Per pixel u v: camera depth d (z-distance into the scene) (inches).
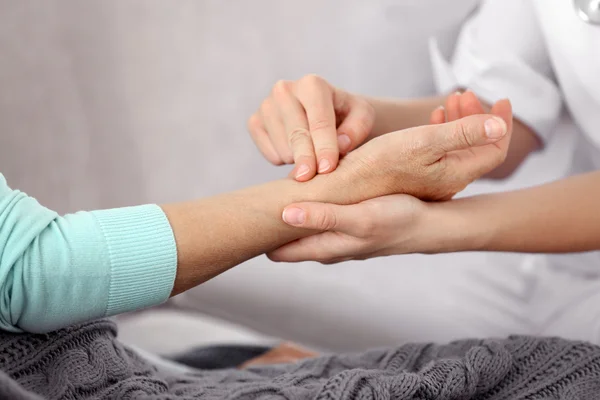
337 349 61.1
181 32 65.2
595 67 47.7
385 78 59.3
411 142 37.8
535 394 36.9
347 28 59.4
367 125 41.6
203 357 51.7
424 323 56.4
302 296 62.1
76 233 35.2
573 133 54.6
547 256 54.7
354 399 34.1
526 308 54.4
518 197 41.3
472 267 56.8
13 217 34.4
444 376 36.2
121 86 67.9
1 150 69.2
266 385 36.6
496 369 37.1
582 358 37.7
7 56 67.2
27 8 66.2
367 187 38.8
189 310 63.4
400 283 58.4
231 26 63.5
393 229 38.7
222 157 67.2
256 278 63.6
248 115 65.2
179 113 67.4
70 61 67.6
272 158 42.8
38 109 68.7
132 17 65.9
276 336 63.8
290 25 61.4
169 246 36.3
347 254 39.1
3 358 34.7
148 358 46.8
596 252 53.4
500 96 50.6
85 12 66.3
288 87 41.8
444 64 54.2
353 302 59.9
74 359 35.6
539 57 51.5
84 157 69.8
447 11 55.3
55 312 34.9
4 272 34.0
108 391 35.4
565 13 47.6
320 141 39.6
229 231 37.4
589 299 52.5
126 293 35.7
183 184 69.2
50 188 70.3
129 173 70.1
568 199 41.4
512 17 51.3
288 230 38.4
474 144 37.2
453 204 40.3
